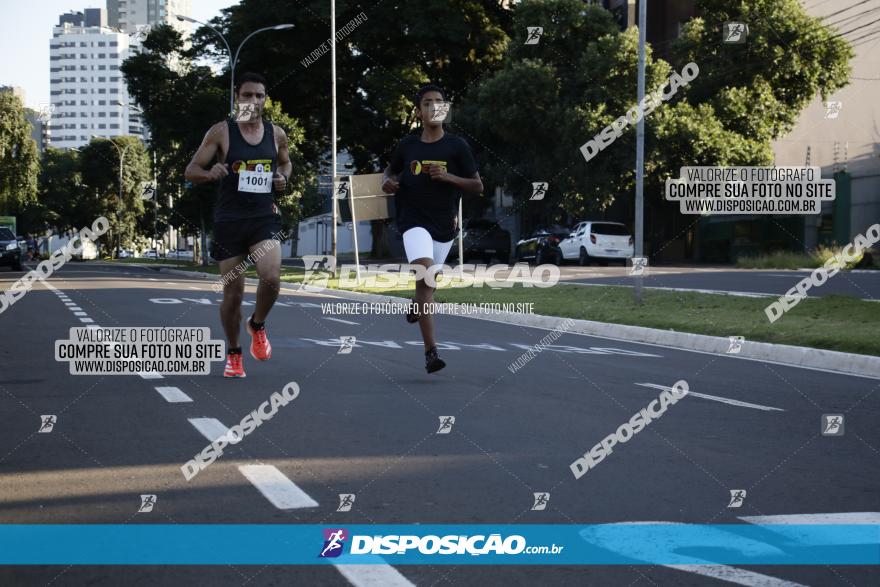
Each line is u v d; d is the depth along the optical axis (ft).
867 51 135.74
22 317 50.55
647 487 15.89
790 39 124.77
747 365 35.88
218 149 26.45
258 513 14.05
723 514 14.29
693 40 130.11
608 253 126.52
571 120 126.41
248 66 157.07
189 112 150.61
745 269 107.96
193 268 143.95
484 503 14.75
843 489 15.97
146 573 11.53
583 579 11.45
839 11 134.51
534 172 138.72
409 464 17.30
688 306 55.98
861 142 136.36
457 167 27.48
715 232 142.51
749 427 21.86
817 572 11.73
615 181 128.47
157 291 77.97
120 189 284.82
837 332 39.88
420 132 28.40
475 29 157.17
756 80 126.00
